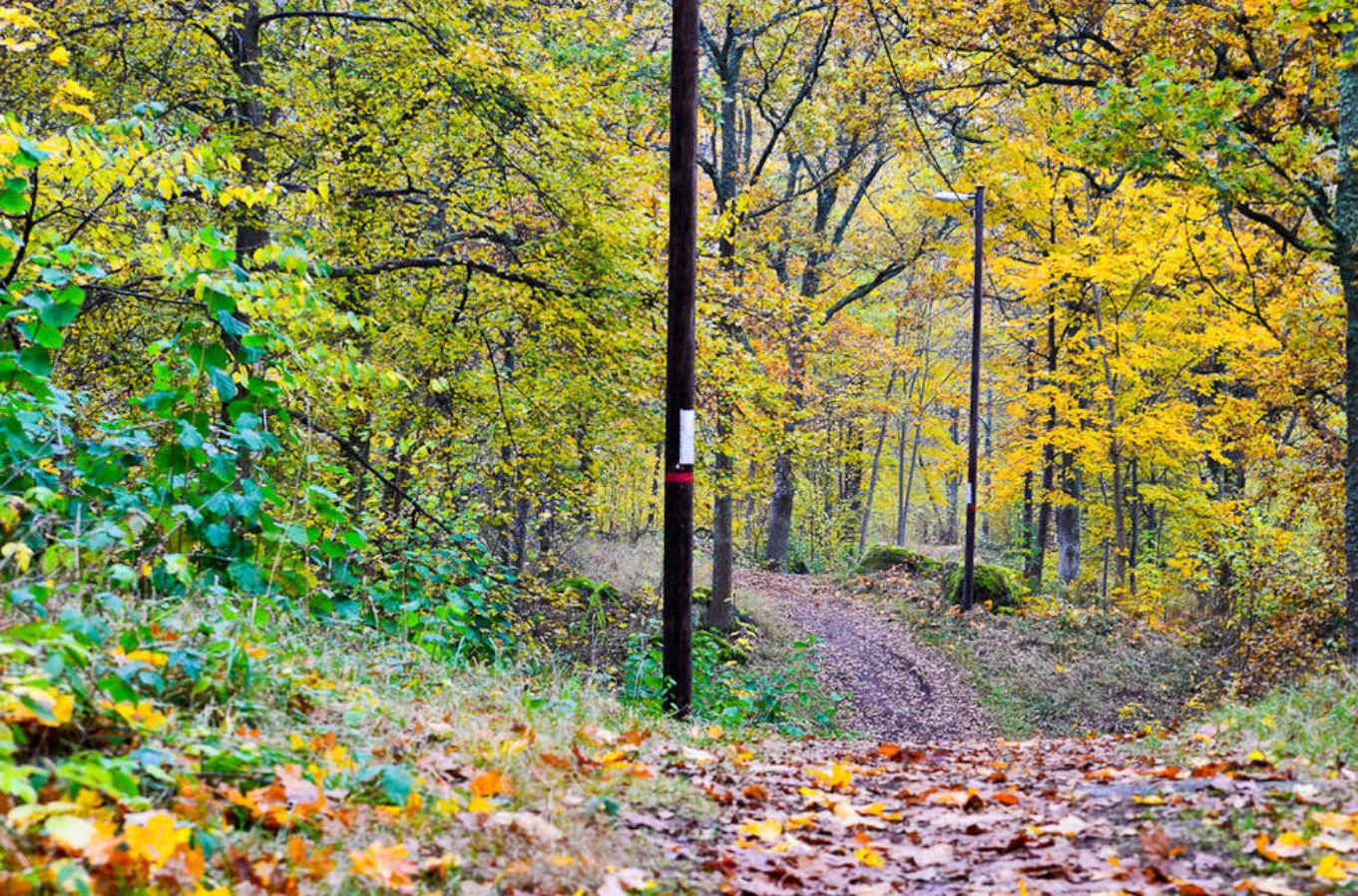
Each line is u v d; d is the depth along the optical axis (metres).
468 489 13.53
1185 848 3.38
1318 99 12.10
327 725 3.70
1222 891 2.93
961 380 36.81
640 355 10.57
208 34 9.88
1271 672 12.56
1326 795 3.71
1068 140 10.95
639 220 9.88
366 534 7.88
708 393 11.38
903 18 15.61
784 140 22.67
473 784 3.46
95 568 4.02
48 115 9.07
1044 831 3.79
